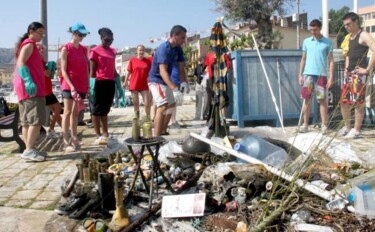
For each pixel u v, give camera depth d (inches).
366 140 250.5
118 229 126.6
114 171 178.4
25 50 221.5
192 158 187.3
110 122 432.5
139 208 143.0
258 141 178.2
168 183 153.3
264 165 148.3
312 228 117.6
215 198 139.9
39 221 141.0
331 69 291.1
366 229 117.3
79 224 135.8
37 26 227.6
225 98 234.4
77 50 258.8
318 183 143.6
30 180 191.9
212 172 156.5
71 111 259.0
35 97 228.2
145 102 361.7
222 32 244.5
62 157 240.5
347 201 130.3
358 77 242.7
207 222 128.9
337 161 178.2
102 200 142.4
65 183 171.5
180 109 585.6
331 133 185.9
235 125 356.5
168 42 244.2
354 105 184.7
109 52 281.1
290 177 139.6
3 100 406.9
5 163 229.1
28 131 230.7
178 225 128.5
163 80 245.8
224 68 238.1
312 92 292.5
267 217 120.8
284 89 343.3
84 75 261.4
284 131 263.3
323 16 419.8
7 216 146.3
